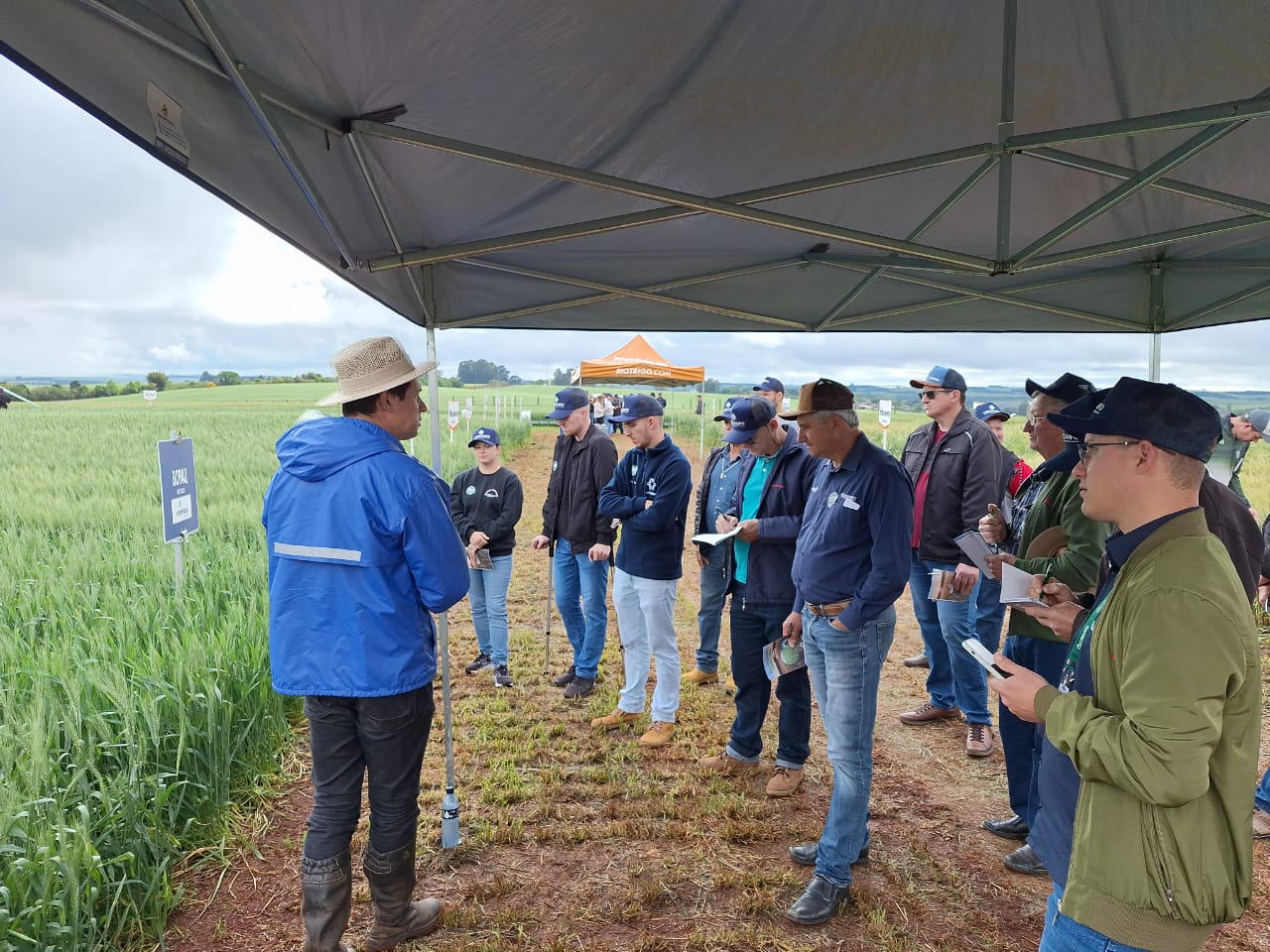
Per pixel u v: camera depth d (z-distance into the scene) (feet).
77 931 7.99
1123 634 4.67
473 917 9.21
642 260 10.90
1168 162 7.35
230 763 11.66
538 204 8.95
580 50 6.24
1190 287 12.32
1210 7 6.15
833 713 9.20
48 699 11.14
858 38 6.52
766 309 12.86
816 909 9.10
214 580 18.97
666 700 14.08
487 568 16.61
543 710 15.87
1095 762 4.58
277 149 5.64
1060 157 8.18
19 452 63.00
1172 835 4.45
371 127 6.59
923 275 11.68
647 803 12.00
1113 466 4.87
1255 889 9.86
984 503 13.75
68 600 17.07
